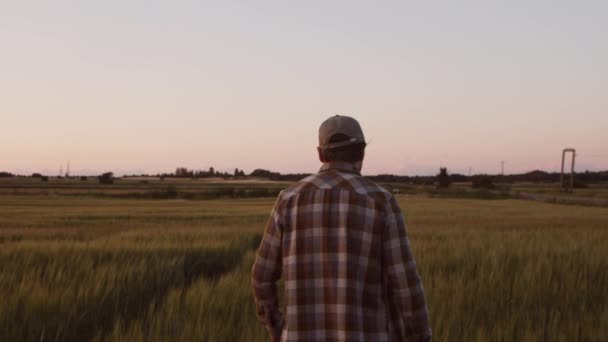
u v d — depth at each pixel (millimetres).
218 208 48188
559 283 7461
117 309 6141
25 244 11383
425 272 8125
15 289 6062
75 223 27344
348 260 2547
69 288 6129
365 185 2672
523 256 9938
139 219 31453
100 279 6711
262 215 36500
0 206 48812
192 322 5086
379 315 2566
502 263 8773
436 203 63875
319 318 2570
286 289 2658
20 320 5332
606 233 18406
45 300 5719
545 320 5379
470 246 11805
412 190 117000
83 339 5359
